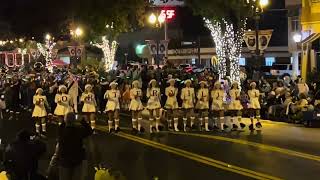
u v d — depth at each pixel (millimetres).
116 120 23266
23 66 67000
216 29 31109
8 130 24578
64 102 22984
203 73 32844
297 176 13977
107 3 40250
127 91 30000
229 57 30297
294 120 24828
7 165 11570
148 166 15625
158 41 35125
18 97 34438
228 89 27312
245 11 29172
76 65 50969
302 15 25969
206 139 20797
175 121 23469
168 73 36125
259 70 32094
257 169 14969
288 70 50375
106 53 48594
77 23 37969
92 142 20422
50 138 21938
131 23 44500
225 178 13844
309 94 26875
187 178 13938
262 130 23016
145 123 25859
